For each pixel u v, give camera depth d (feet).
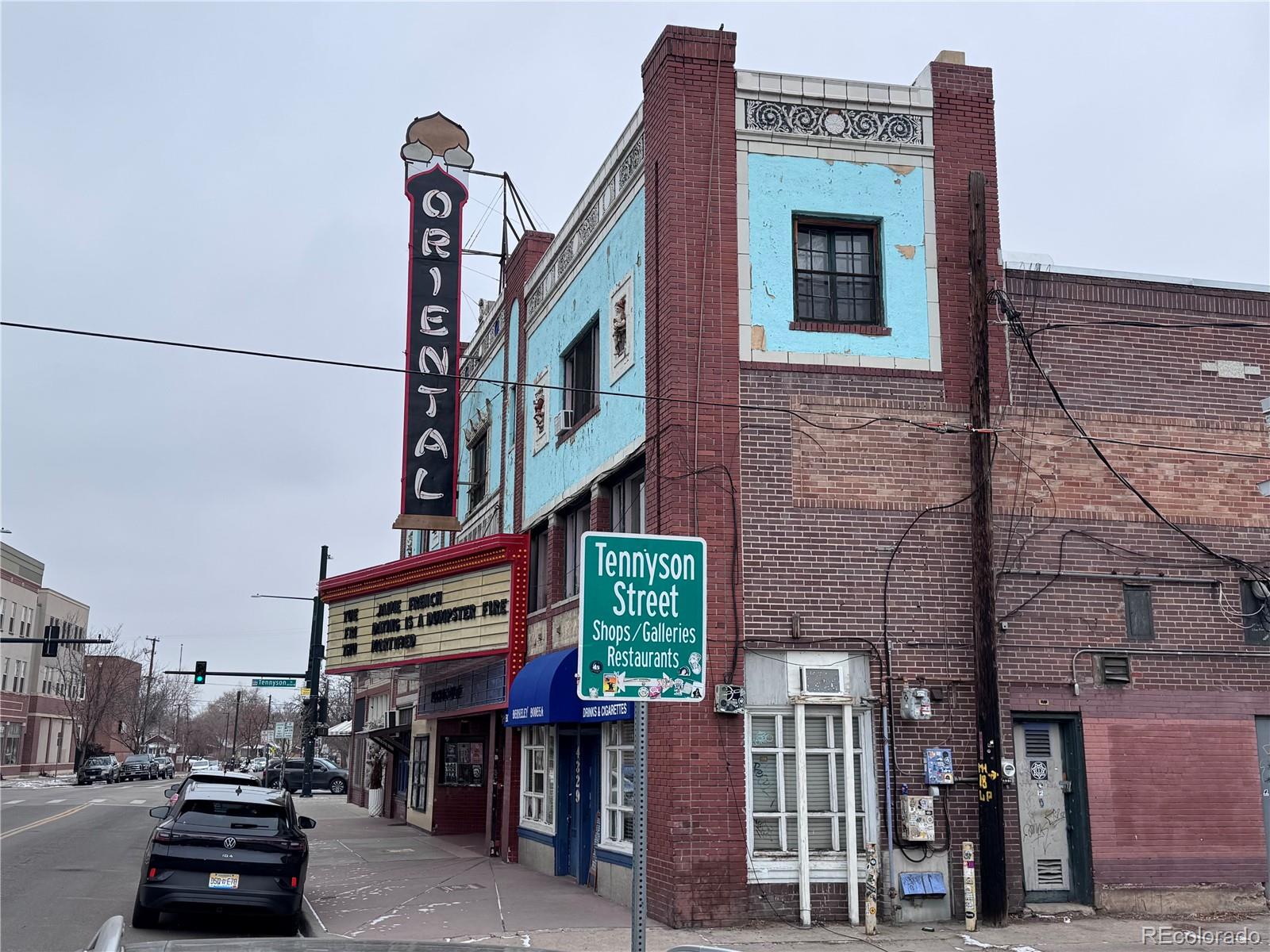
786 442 46.73
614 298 54.95
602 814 52.26
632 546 20.71
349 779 140.15
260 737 452.35
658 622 20.58
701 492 45.55
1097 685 47.83
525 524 67.77
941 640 46.37
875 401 47.73
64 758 287.07
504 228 80.12
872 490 47.01
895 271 49.16
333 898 51.72
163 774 268.62
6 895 51.78
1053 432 49.65
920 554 46.85
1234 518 50.83
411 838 84.28
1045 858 46.57
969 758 45.68
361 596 78.54
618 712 47.14
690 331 46.88
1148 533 49.75
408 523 69.21
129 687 304.09
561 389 56.70
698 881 42.39
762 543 45.73
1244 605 50.24
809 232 49.57
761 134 49.24
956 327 49.16
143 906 42.78
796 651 45.14
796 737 44.14
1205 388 51.80
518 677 58.39
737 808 43.19
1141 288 51.98
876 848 42.96
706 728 43.57
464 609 68.03
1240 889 47.03
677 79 49.06
